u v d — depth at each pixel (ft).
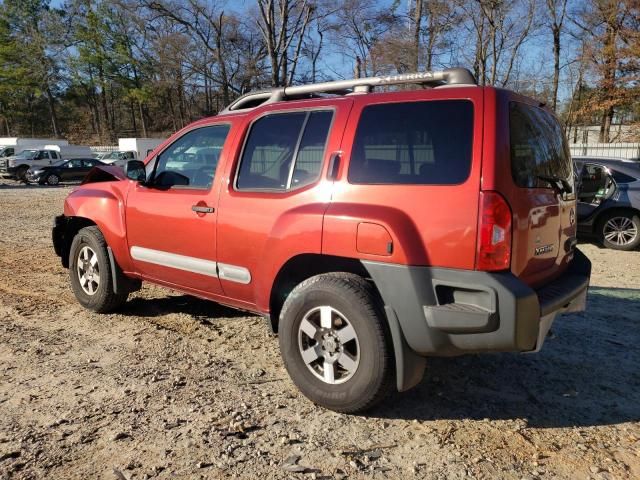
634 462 9.98
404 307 10.46
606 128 110.01
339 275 11.49
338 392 11.35
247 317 17.92
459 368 14.03
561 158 12.94
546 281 11.82
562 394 12.66
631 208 30.91
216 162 14.32
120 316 17.93
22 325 16.99
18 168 94.84
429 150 10.66
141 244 15.99
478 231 9.89
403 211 10.59
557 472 9.65
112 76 196.75
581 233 32.65
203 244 14.12
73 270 18.56
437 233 10.20
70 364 14.01
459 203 10.09
